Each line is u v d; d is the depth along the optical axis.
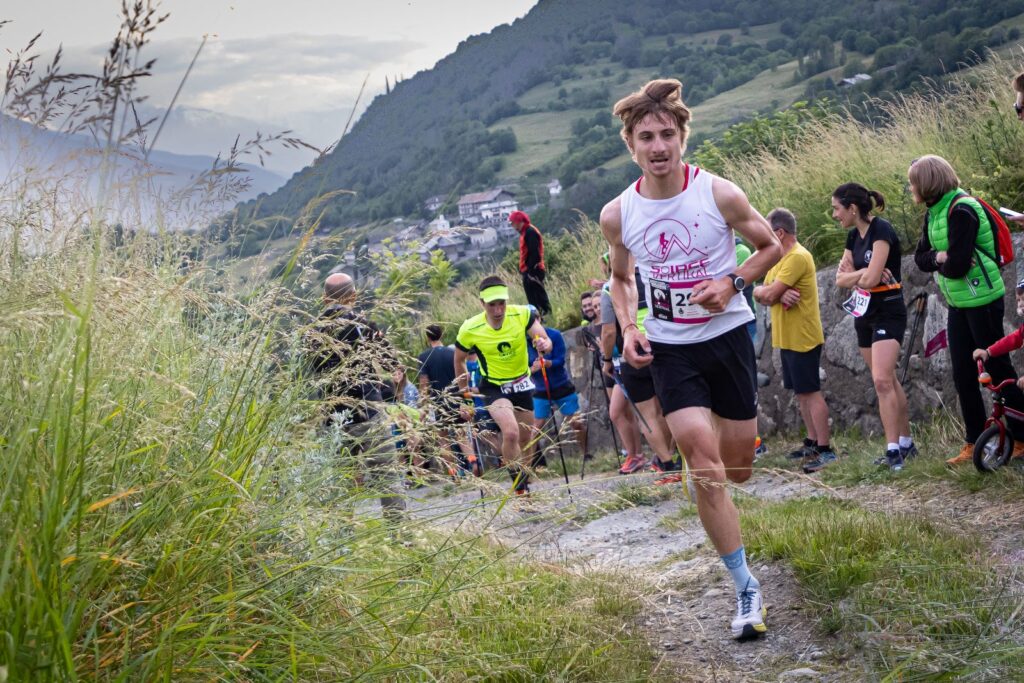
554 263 16.81
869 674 3.18
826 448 7.80
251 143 2.71
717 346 4.01
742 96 120.50
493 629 3.39
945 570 3.84
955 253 5.88
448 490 3.42
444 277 15.96
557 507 3.47
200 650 2.25
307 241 3.02
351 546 2.93
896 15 102.31
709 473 3.86
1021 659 2.98
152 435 2.50
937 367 7.96
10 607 1.97
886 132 11.11
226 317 3.32
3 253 2.57
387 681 2.81
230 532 2.58
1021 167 8.65
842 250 9.64
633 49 199.00
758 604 3.88
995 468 5.68
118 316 2.44
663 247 4.04
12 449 2.18
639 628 4.01
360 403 3.27
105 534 2.34
